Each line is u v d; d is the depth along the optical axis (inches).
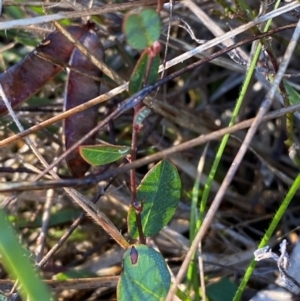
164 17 10.9
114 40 11.0
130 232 8.2
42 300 6.6
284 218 10.8
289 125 9.3
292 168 11.4
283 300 9.1
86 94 9.1
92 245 10.9
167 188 8.1
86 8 9.2
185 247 10.4
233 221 11.3
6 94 8.9
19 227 10.7
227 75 12.2
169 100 11.7
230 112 12.1
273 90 7.5
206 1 10.9
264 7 9.1
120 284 7.7
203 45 8.9
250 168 11.8
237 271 9.8
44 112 10.8
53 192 10.3
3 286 8.7
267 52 8.8
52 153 11.1
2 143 8.2
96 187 10.7
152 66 7.4
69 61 9.1
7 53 11.8
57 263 10.9
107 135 11.6
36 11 10.3
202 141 7.4
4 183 7.3
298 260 9.1
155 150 11.4
